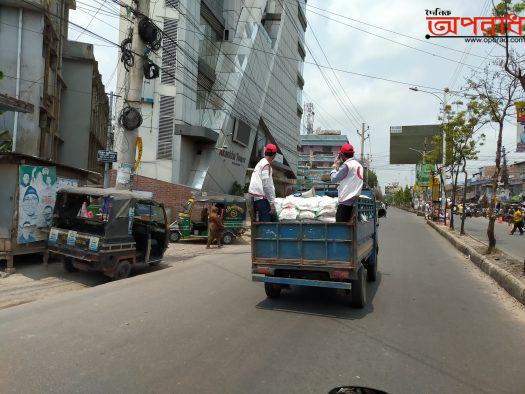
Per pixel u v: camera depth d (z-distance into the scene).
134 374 4.39
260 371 4.55
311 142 81.56
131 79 12.98
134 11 12.64
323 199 7.78
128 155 12.99
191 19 26.69
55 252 10.34
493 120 14.58
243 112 33.72
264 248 7.41
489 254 13.42
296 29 50.41
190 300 7.67
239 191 32.41
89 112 29.12
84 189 10.48
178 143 25.95
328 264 6.96
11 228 10.12
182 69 26.05
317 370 4.62
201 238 18.98
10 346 5.14
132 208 10.45
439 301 8.14
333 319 6.68
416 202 73.56
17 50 17.69
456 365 4.91
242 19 35.66
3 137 16.41
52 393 3.95
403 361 4.98
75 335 5.59
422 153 48.25
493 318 7.03
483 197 61.84
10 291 8.62
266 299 7.91
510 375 4.66
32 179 10.61
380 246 17.47
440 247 18.30
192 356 4.91
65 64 28.77
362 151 52.28
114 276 9.96
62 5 23.80
